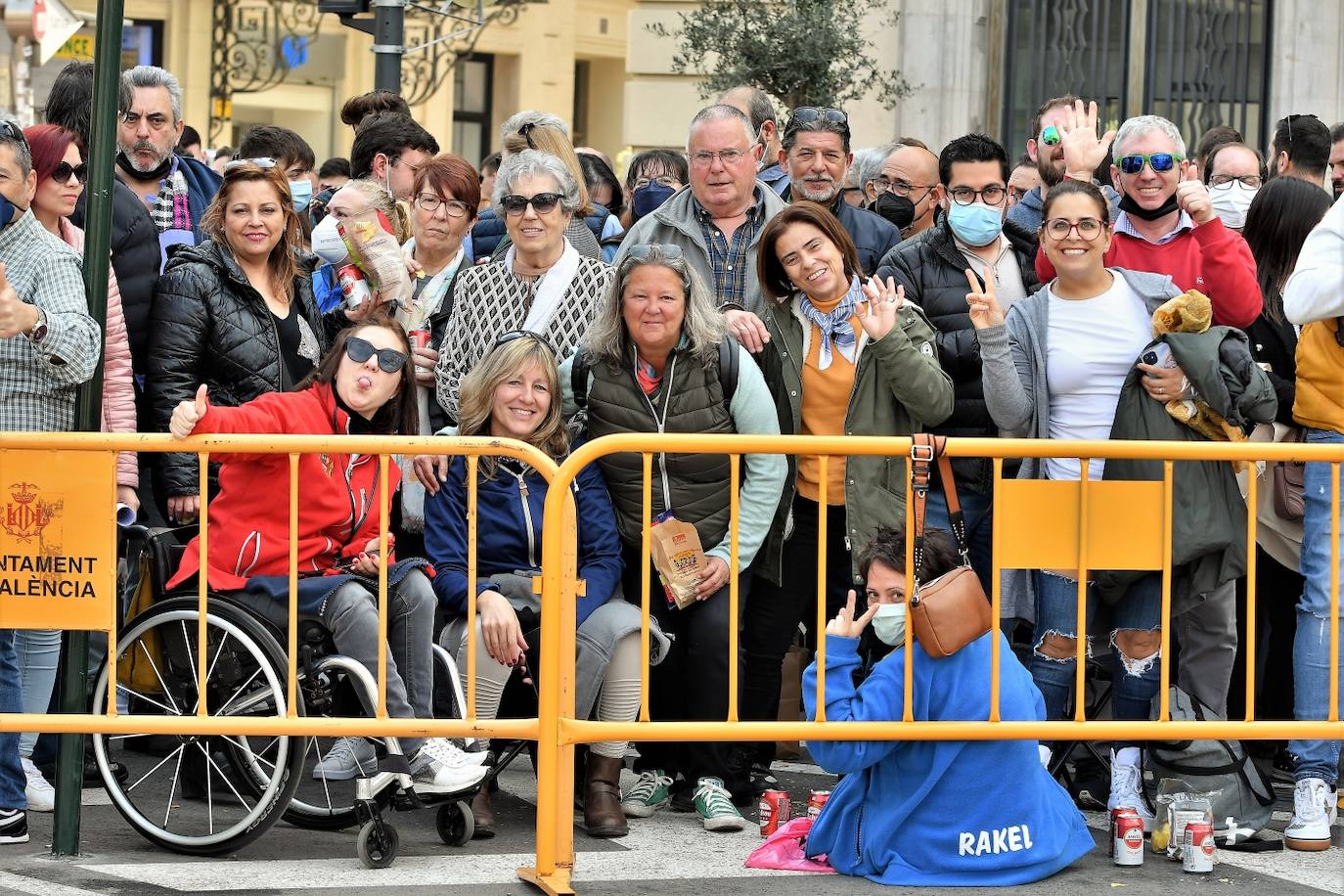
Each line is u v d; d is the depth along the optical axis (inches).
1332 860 221.8
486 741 223.5
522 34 892.0
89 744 233.1
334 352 223.8
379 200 259.3
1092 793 244.5
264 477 218.4
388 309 259.9
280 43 860.6
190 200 291.7
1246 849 224.7
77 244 242.8
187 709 219.3
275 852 218.4
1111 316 237.0
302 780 238.2
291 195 250.2
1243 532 225.3
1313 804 227.1
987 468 243.8
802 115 271.6
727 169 263.3
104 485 205.0
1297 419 235.5
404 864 213.6
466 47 879.1
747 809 245.1
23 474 205.0
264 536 218.2
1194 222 244.1
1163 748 228.2
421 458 231.3
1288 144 310.2
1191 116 534.0
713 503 235.1
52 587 205.9
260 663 210.8
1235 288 242.5
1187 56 532.4
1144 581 227.3
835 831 214.7
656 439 205.2
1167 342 229.3
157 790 241.8
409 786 211.9
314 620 216.4
